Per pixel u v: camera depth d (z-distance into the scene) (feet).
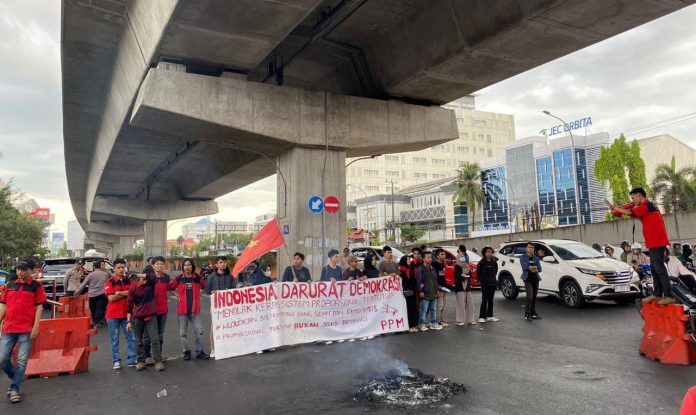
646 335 24.22
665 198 147.54
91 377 23.61
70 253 377.91
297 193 54.95
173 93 47.34
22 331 20.31
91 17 46.55
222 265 28.50
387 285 32.99
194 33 41.96
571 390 18.39
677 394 17.60
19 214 142.10
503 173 260.21
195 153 92.84
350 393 18.93
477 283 59.52
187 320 27.07
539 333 30.89
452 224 281.13
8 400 19.99
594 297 39.50
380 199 318.86
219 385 21.15
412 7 45.75
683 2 34.53
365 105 57.98
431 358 24.82
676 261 31.22
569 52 43.78
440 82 53.16
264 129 52.29
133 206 138.62
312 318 30.35
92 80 62.03
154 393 20.27
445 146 395.75
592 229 104.73
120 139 75.41
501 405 16.83
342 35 52.34
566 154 228.22
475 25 41.29
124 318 26.04
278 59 58.13
